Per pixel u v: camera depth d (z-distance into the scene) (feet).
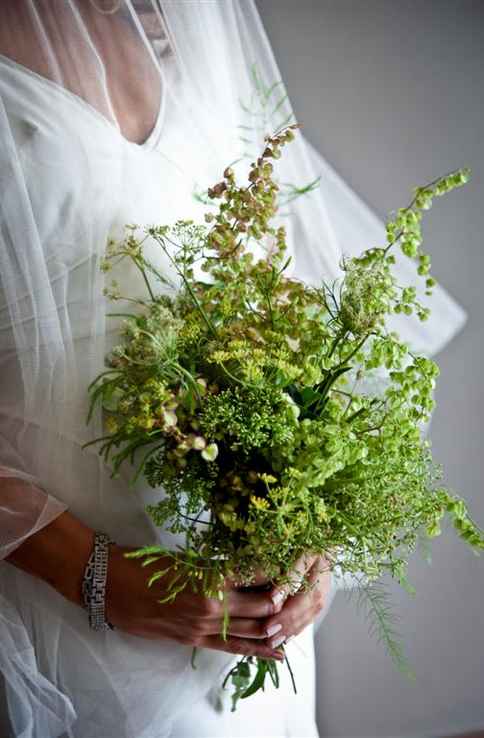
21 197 2.90
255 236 2.96
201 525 3.42
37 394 3.02
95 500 3.17
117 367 2.84
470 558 5.80
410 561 5.74
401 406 2.73
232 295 2.87
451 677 5.82
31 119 2.96
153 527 3.28
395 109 5.66
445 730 5.82
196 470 2.73
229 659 3.38
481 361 5.76
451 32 5.64
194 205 3.46
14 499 2.98
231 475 2.68
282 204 3.99
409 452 2.70
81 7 3.30
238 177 3.83
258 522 2.52
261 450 2.60
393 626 5.74
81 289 3.05
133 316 2.92
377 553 2.82
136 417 2.61
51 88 3.06
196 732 3.32
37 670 3.18
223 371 2.72
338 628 5.74
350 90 5.63
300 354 2.75
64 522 3.05
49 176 2.96
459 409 5.76
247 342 2.70
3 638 3.10
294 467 2.54
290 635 3.14
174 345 2.58
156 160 3.35
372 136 5.66
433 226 5.70
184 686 3.31
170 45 3.56
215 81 3.71
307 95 5.60
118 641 3.24
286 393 2.75
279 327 2.81
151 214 3.20
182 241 2.97
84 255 3.03
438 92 5.66
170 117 3.51
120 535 3.23
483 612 5.84
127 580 2.99
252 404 2.56
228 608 2.95
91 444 3.04
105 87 3.23
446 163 5.70
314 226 4.22
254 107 4.04
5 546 2.96
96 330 3.05
